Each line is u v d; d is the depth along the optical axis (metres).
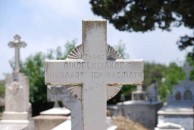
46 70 8.81
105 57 8.91
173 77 56.97
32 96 30.47
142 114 31.94
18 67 19.36
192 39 26.83
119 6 25.38
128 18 25.16
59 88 13.73
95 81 8.90
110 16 25.56
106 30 8.86
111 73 8.93
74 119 13.20
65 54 32.53
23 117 18.61
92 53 8.87
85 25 8.82
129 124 23.08
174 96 39.03
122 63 8.95
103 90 8.91
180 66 57.97
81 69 8.88
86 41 8.84
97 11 25.73
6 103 18.81
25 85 18.95
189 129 25.86
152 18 25.05
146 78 88.06
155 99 43.78
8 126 14.38
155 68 93.38
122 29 25.73
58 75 8.84
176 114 29.78
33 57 31.92
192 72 39.66
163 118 29.56
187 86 38.84
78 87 8.98
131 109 32.06
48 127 20.47
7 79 18.98
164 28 25.34
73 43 32.94
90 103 8.88
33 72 31.14
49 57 32.44
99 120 8.88
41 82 30.59
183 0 23.62
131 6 25.09
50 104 30.52
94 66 8.89
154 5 24.72
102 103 8.91
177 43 27.16
